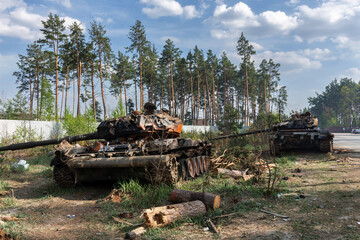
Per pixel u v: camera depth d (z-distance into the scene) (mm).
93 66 37875
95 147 8914
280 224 4910
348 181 8273
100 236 4855
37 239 4797
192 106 62000
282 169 11180
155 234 4691
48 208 6793
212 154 12938
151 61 53000
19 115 23781
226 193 7234
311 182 8398
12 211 6590
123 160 7547
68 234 5020
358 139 33312
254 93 75312
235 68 69312
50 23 41469
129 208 6363
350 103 104375
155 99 63656
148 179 7664
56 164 8719
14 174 11859
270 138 15625
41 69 47406
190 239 4445
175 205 5418
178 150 8930
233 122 24438
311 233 4457
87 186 9086
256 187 7828
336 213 5395
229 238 4406
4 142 19438
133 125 9273
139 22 44219
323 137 15656
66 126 23594
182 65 58969
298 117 17953
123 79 52094
